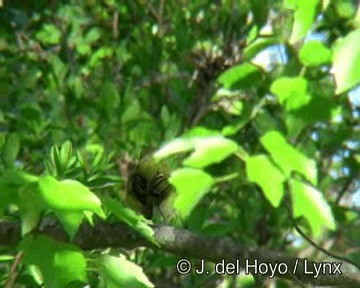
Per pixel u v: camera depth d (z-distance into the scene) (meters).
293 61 6.29
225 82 6.22
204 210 7.92
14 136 7.29
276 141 5.14
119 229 6.40
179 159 7.79
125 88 13.40
